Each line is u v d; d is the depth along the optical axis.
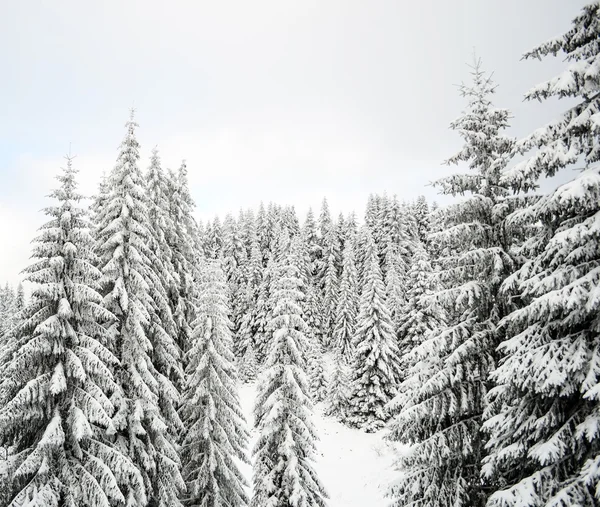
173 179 22.89
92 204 18.42
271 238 79.06
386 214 70.25
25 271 12.06
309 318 52.91
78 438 11.03
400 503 11.94
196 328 18.08
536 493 7.72
